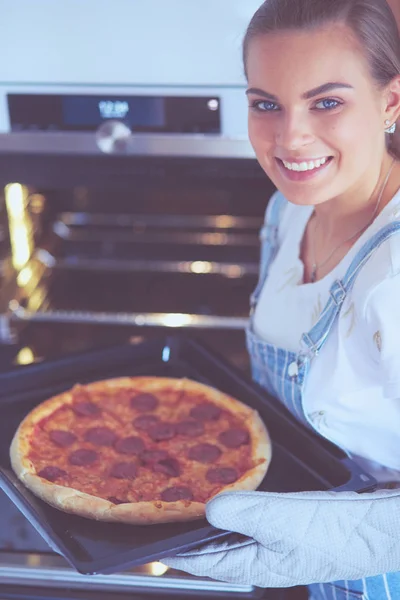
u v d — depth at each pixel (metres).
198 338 1.82
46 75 1.74
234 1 1.66
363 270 1.33
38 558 1.58
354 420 1.44
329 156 1.30
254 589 1.57
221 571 1.32
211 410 1.65
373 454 1.49
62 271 2.25
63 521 1.41
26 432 1.57
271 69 1.27
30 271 2.17
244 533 1.29
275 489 1.49
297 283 1.55
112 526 1.40
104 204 2.20
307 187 1.32
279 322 1.57
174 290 2.19
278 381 1.55
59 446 1.58
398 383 1.28
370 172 1.38
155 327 2.11
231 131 1.78
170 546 1.30
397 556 1.32
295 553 1.30
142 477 1.51
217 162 1.83
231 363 1.75
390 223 1.33
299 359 1.45
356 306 1.33
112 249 2.24
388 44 1.27
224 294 2.18
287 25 1.25
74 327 2.10
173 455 1.57
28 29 1.71
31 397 1.71
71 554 1.32
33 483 1.45
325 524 1.30
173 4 1.67
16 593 1.57
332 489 1.38
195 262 2.23
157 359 1.81
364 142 1.30
